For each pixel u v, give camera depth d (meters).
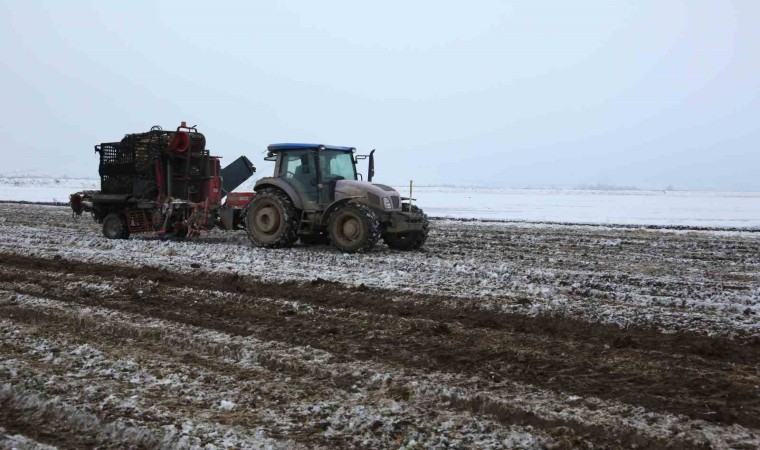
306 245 14.67
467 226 21.45
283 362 6.05
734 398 5.30
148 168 15.10
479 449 4.37
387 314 7.95
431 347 6.62
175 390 5.35
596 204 45.41
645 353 6.46
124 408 4.94
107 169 15.77
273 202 13.81
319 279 9.80
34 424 4.80
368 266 11.32
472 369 5.97
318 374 5.80
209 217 14.67
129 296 8.80
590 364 6.11
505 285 9.64
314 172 13.70
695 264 12.92
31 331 7.01
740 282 10.77
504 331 7.25
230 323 7.50
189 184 15.67
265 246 13.88
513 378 5.74
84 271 10.62
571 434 4.60
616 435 4.61
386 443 4.45
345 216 13.16
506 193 74.19
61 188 54.56
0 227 17.75
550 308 8.14
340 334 7.07
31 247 13.22
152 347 6.59
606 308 8.19
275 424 4.72
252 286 9.57
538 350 6.54
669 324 7.51
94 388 5.31
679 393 5.40
